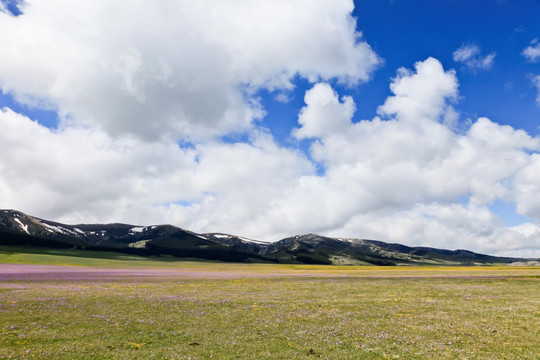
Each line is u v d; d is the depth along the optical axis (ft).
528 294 119.14
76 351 50.75
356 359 48.26
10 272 218.59
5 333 60.03
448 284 161.79
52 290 123.34
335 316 79.41
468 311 85.66
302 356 49.42
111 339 57.67
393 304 97.96
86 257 557.74
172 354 49.85
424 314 81.71
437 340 57.67
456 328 66.39
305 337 59.93
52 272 233.14
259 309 88.89
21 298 100.37
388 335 60.95
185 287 148.05
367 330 65.05
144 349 52.44
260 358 48.57
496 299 106.93
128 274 239.91
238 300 105.50
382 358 48.78
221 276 236.02
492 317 77.51
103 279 186.19
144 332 62.95
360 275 255.09
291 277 226.99
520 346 54.08
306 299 108.88
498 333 62.34
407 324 70.33
